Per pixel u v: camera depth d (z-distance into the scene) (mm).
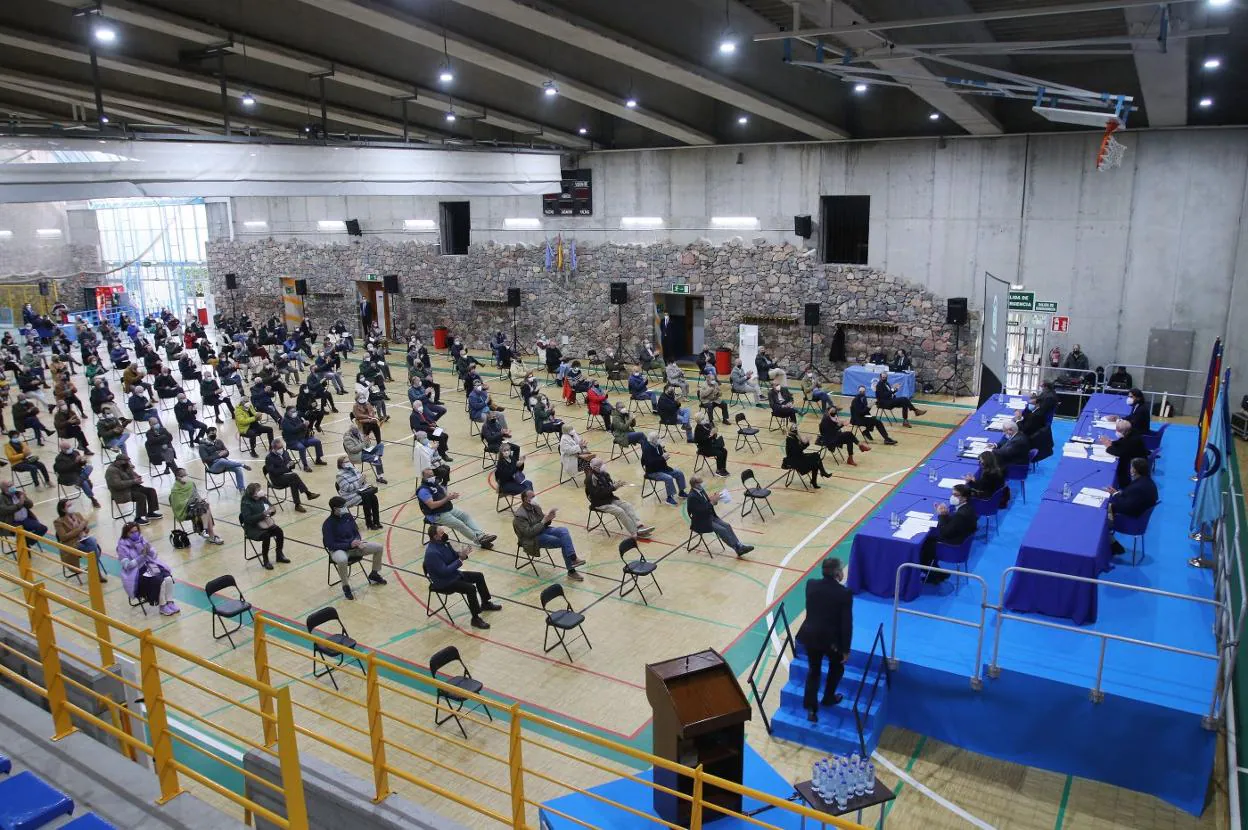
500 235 35281
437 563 12883
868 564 12062
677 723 7262
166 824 5531
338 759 9828
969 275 26094
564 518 17297
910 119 26016
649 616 13211
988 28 17750
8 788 5520
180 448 22734
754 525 16797
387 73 22469
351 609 13609
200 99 25125
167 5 16906
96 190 13727
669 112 26766
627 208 31859
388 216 38656
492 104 26531
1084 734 9570
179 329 40781
